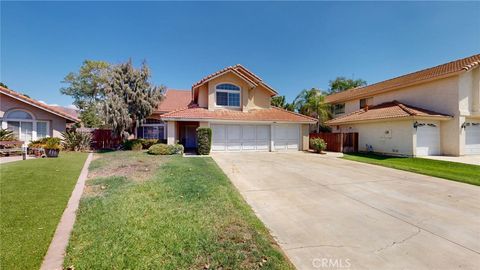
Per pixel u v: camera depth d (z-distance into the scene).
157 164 12.22
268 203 6.71
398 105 20.06
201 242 3.99
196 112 20.19
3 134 16.30
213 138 20.03
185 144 25.23
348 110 29.61
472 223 5.43
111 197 6.33
